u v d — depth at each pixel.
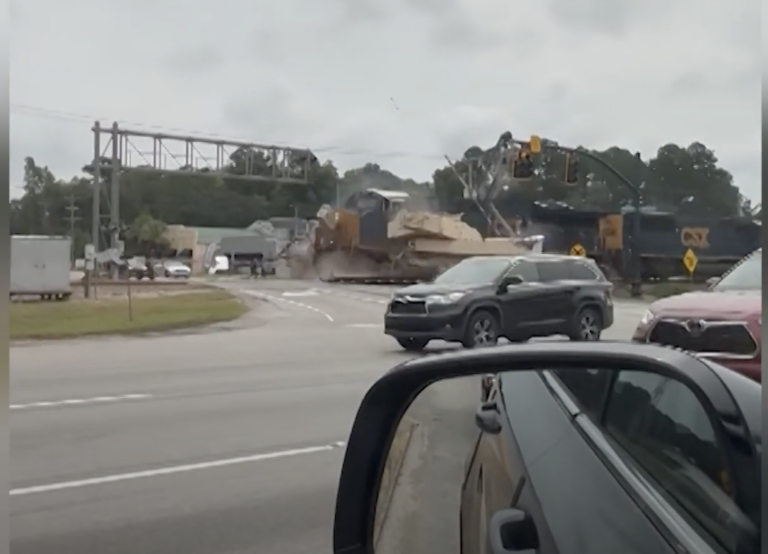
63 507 5.88
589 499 2.37
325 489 6.33
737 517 1.78
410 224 42.41
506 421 3.61
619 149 71.19
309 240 54.84
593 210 44.91
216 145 56.81
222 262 80.31
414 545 3.68
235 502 6.00
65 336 20.75
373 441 3.17
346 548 3.08
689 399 2.18
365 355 15.77
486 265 15.77
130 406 10.13
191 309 29.03
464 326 14.58
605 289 16.75
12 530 5.35
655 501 2.12
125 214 109.50
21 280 31.66
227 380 12.50
